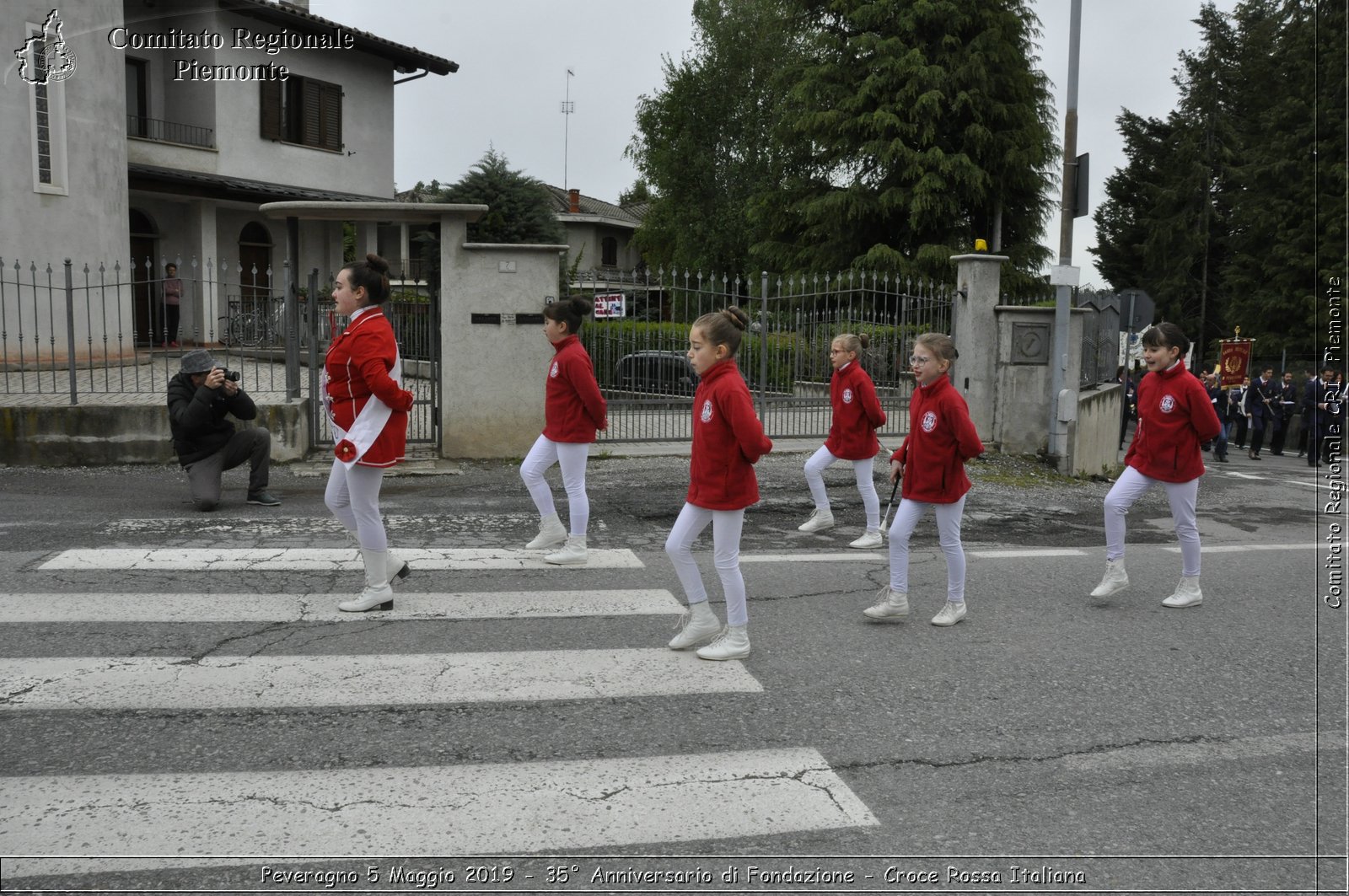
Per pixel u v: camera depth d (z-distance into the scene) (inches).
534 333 454.9
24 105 582.6
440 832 131.5
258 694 177.3
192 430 331.9
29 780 143.3
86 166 620.4
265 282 948.0
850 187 1258.0
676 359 517.0
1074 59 509.0
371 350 215.5
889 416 539.2
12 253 578.9
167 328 459.2
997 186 1224.8
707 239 1656.0
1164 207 1754.4
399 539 305.4
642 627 223.6
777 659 204.8
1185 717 181.2
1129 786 152.6
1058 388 522.3
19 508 332.5
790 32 1517.0
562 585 257.3
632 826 134.6
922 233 1235.2
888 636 224.5
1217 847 134.8
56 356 599.8
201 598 234.4
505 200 865.5
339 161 996.6
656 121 1758.1
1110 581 261.6
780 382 530.9
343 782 144.9
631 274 1027.9
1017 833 136.6
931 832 136.0
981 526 369.4
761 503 390.0
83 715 166.2
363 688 181.5
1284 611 259.1
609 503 372.5
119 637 205.3
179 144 846.5
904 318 540.7
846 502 394.9
